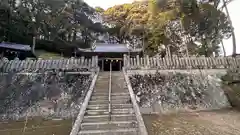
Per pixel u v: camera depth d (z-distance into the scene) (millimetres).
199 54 18094
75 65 10484
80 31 28797
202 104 8891
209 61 11211
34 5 23062
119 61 17781
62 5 25734
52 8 24391
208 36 19391
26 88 9102
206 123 6559
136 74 10242
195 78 10227
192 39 19734
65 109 8094
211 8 19297
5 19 19359
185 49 18328
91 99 6484
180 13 19500
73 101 8477
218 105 8977
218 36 19531
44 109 8078
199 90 9570
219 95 9461
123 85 8102
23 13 20969
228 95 9500
